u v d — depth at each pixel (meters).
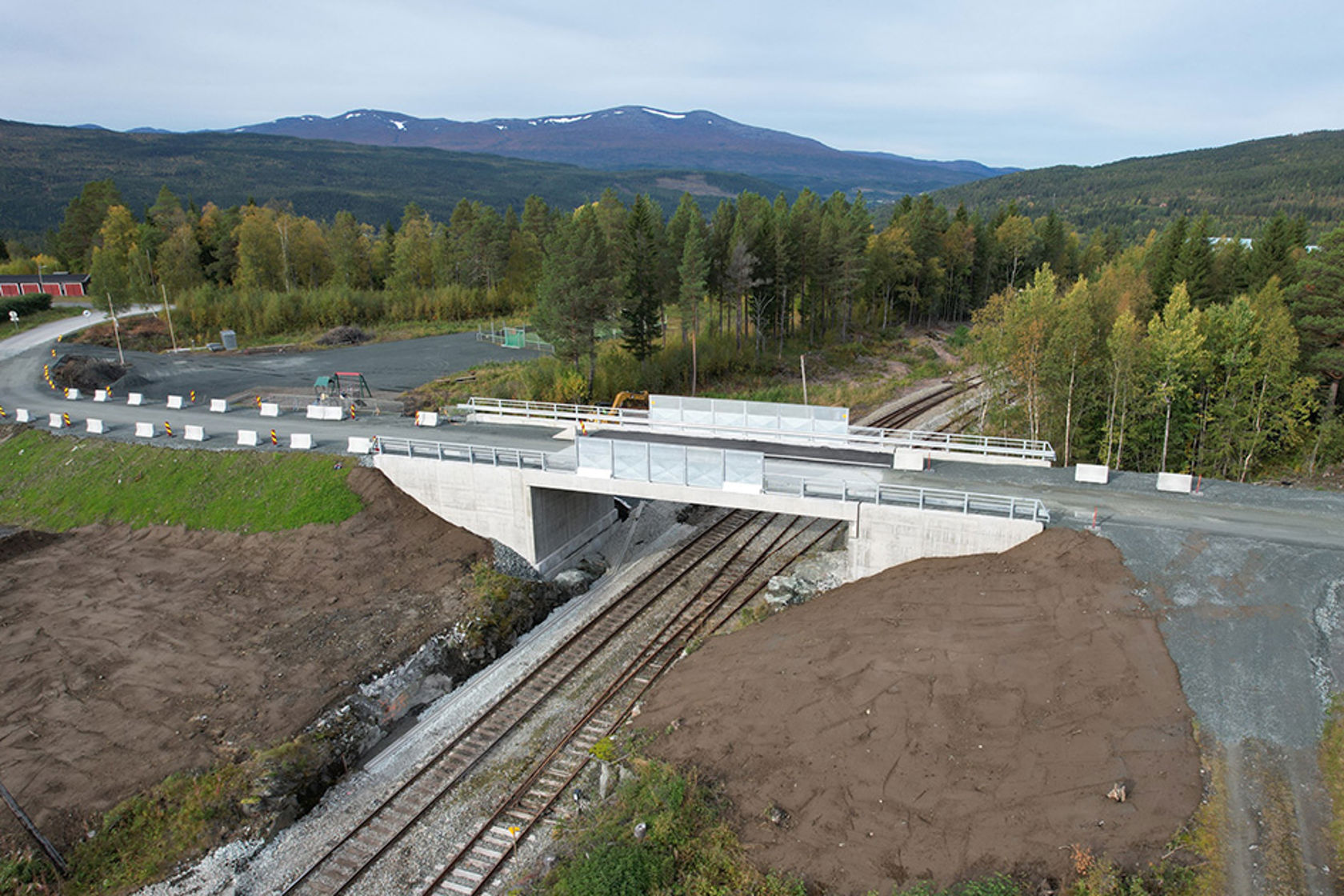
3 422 40.97
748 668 21.03
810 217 70.81
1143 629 17.95
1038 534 22.48
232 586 27.20
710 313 67.81
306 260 88.69
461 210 94.38
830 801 15.62
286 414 40.19
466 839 17.58
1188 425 36.53
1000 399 40.56
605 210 77.19
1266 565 19.67
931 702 17.30
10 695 21.27
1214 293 59.12
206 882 16.58
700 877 14.58
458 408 40.94
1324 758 14.55
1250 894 12.22
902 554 24.56
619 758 19.12
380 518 30.30
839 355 69.38
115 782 18.41
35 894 15.94
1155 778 14.39
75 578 27.83
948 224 90.31
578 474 28.28
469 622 25.28
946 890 13.18
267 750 19.52
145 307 75.88
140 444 35.94
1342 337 37.81
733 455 26.03
